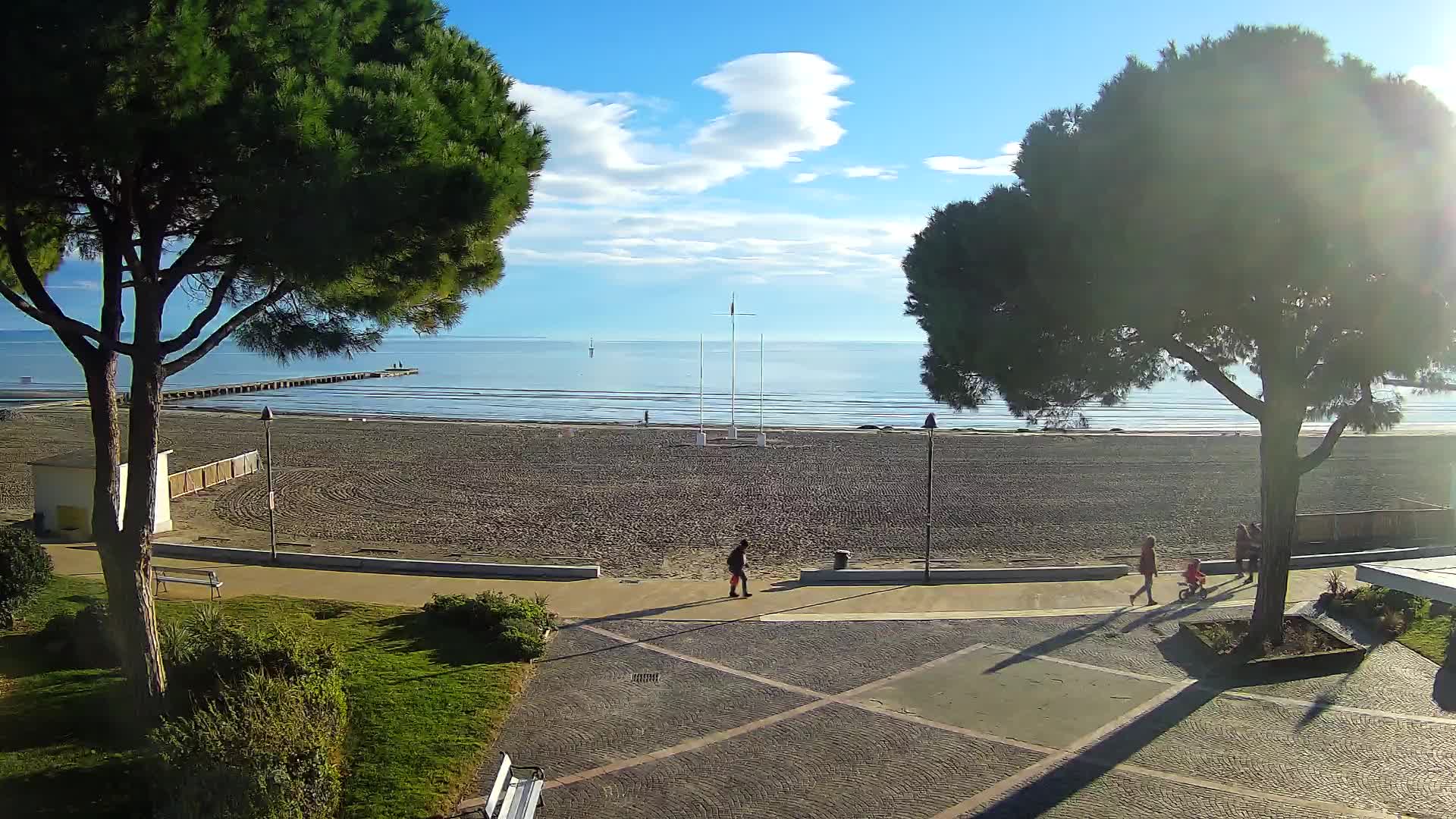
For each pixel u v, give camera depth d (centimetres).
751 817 953
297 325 1200
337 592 1875
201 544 2477
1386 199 1181
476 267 1297
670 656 1487
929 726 1191
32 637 1381
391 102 931
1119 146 1307
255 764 795
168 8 826
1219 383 1472
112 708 1103
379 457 4169
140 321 1008
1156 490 3519
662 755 1103
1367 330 1267
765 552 2461
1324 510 3212
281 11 941
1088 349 1389
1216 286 1273
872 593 1927
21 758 963
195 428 5181
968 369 1477
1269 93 1249
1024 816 958
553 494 3297
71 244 1161
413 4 1160
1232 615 1731
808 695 1309
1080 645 1544
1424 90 1302
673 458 4238
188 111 855
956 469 3981
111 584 1029
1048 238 1366
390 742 1091
